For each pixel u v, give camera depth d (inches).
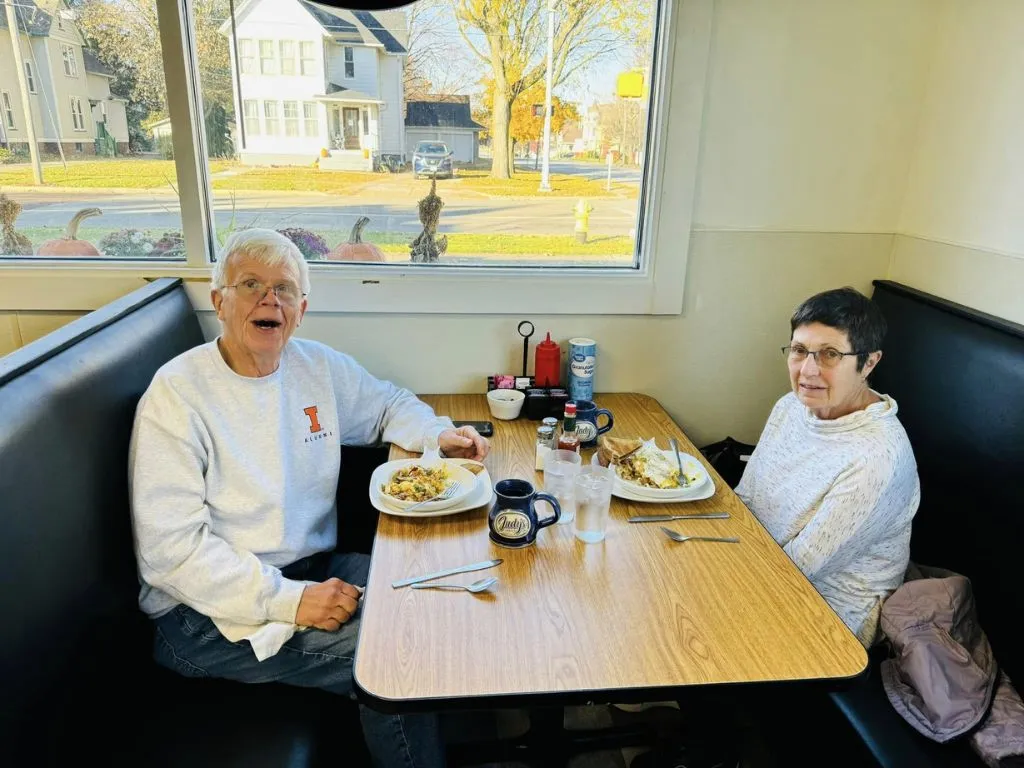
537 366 73.4
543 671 35.5
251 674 48.5
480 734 64.9
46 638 38.9
